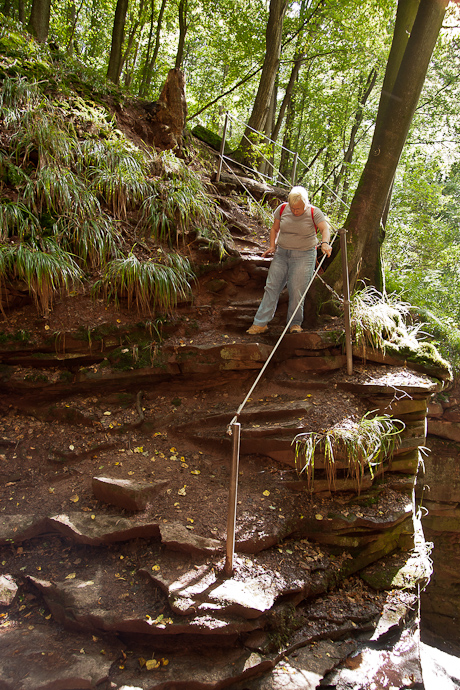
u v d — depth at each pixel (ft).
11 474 11.67
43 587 9.07
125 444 12.62
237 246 18.51
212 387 14.39
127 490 10.30
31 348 13.56
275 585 9.11
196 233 17.17
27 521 10.25
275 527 10.23
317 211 13.69
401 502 11.48
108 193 16.52
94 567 9.55
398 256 27.91
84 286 14.90
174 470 11.81
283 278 14.52
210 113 55.01
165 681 7.64
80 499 10.96
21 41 20.39
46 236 14.92
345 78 51.26
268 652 8.39
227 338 14.61
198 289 16.52
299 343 14.10
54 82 19.17
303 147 56.13
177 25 51.85
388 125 16.24
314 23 42.42
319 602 9.64
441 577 21.45
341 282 16.22
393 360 13.83
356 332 13.78
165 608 8.42
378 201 16.65
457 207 37.06
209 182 21.61
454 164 48.32
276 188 26.55
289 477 11.49
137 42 50.42
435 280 24.09
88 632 8.39
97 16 48.80
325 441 11.21
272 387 14.06
